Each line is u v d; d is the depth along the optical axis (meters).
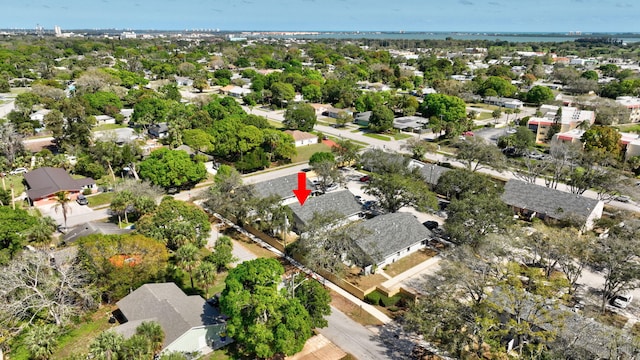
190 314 40.12
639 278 41.59
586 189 76.56
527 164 85.88
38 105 132.38
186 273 51.19
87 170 81.00
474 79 199.62
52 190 70.50
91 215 67.50
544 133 117.12
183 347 37.62
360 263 51.84
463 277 38.53
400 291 48.44
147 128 116.00
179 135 97.44
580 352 32.84
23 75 182.25
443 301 37.34
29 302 40.28
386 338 41.72
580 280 51.38
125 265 44.84
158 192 68.44
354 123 136.25
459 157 84.88
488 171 92.19
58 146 99.12
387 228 57.25
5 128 85.69
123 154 84.06
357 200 71.12
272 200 59.56
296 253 54.94
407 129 126.00
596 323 36.41
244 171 89.44
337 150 91.94
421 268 53.88
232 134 90.56
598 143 93.94
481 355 36.31
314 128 129.00
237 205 62.53
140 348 33.34
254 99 160.00
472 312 35.91
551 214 64.88
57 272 44.38
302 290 40.34
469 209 54.53
